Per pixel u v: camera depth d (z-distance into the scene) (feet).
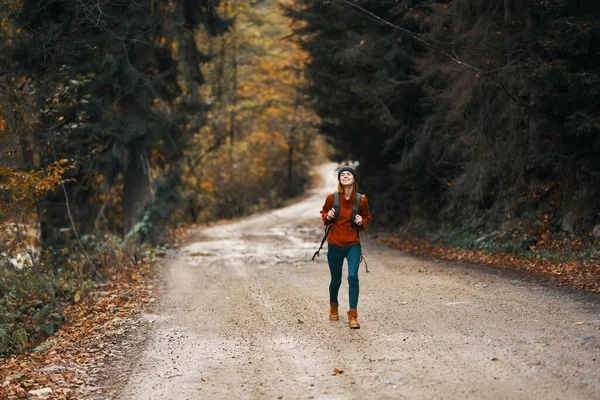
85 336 25.09
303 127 151.74
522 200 46.75
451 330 22.15
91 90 50.65
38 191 32.42
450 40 46.44
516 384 15.99
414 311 25.88
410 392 15.93
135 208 60.95
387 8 61.31
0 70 41.57
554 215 43.32
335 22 67.46
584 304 25.32
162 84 55.11
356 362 18.90
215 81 127.34
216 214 140.77
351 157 81.82
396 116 64.03
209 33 61.77
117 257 45.09
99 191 58.95
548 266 35.81
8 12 41.09
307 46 69.82
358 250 23.75
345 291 32.14
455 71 45.47
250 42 137.49
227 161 139.95
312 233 72.43
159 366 19.83
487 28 43.98
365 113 65.57
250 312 27.81
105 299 32.53
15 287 34.09
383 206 76.48
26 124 35.53
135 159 60.70
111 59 48.91
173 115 59.16
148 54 54.29
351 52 59.67
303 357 19.85
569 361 17.56
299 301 29.68
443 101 50.49
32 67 41.42
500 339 20.42
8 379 18.63
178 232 80.48
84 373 19.45
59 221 52.80
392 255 49.42
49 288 34.58
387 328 23.06
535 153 43.96
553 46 35.14
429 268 39.88
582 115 33.58
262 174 154.92
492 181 52.95
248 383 17.62
